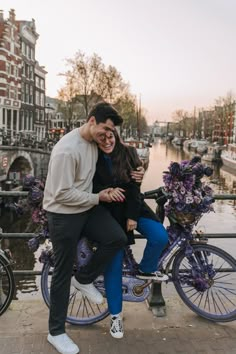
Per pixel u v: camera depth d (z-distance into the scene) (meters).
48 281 3.16
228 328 3.12
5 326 3.10
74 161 2.57
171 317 3.28
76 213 2.65
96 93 45.47
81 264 2.91
